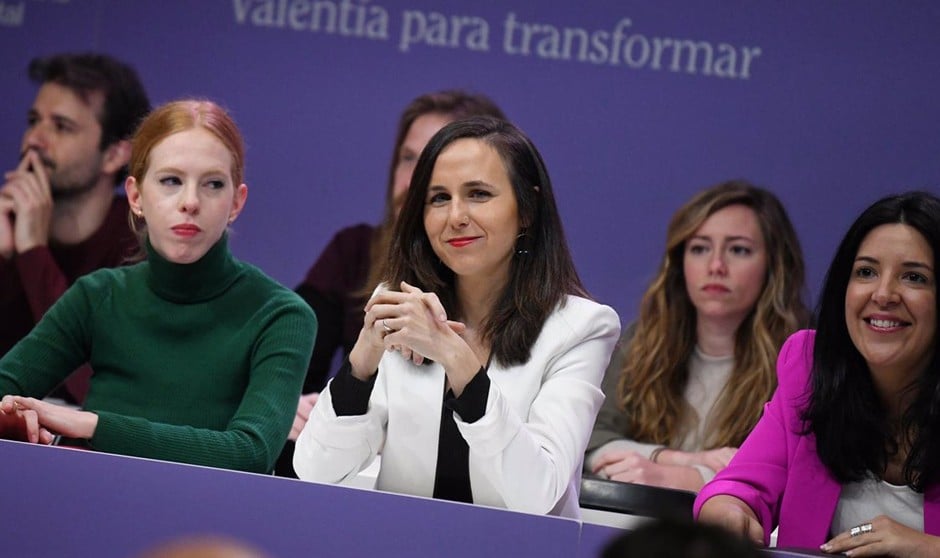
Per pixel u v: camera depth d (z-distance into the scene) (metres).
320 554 7.34
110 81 16.86
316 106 16.59
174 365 9.91
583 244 16.17
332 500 7.37
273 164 16.62
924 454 8.23
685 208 15.34
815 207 15.87
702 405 14.84
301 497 7.39
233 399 9.91
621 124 16.19
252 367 9.86
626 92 16.19
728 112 16.05
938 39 15.72
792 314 15.09
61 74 16.92
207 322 9.99
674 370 14.95
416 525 7.32
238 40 16.70
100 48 16.89
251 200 16.62
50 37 17.00
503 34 16.41
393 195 16.38
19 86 16.95
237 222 16.58
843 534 7.80
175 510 7.46
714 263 15.01
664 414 14.79
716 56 16.06
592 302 8.92
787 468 8.78
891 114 15.81
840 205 15.86
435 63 16.47
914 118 15.77
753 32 16.02
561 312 8.79
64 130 16.80
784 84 15.95
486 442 7.95
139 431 9.02
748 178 15.99
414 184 8.88
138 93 16.83
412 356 8.51
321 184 16.55
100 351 10.11
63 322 10.18
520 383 8.62
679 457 14.40
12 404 8.74
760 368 14.79
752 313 15.01
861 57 15.84
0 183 16.66
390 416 8.52
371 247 16.28
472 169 8.67
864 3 15.81
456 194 8.69
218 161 10.02
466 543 7.27
